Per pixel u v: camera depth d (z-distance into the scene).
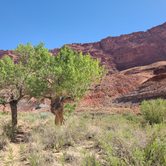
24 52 8.38
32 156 3.53
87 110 22.11
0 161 3.80
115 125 6.61
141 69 80.69
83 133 5.91
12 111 9.27
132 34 133.62
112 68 113.12
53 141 5.12
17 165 3.53
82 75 7.03
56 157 3.91
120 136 3.50
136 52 113.56
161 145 2.57
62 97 8.15
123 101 25.58
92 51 128.50
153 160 2.51
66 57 8.33
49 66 7.75
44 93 8.13
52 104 8.80
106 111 17.92
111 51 131.00
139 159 2.41
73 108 8.45
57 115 7.93
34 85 8.14
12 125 7.34
